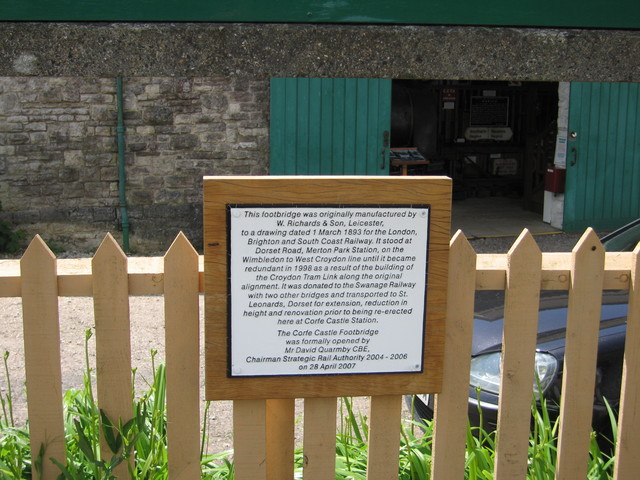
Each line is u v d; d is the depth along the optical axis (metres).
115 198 9.47
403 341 2.54
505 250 10.08
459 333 2.59
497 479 2.71
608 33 2.23
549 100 13.15
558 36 2.20
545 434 2.93
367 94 9.67
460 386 2.63
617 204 11.09
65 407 3.45
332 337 2.51
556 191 11.04
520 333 2.62
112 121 9.27
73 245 9.48
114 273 2.46
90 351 5.90
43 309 2.46
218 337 2.46
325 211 2.41
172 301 2.48
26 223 9.34
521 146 14.11
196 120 9.42
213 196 2.37
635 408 2.73
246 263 2.42
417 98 12.82
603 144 10.89
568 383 2.68
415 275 2.50
